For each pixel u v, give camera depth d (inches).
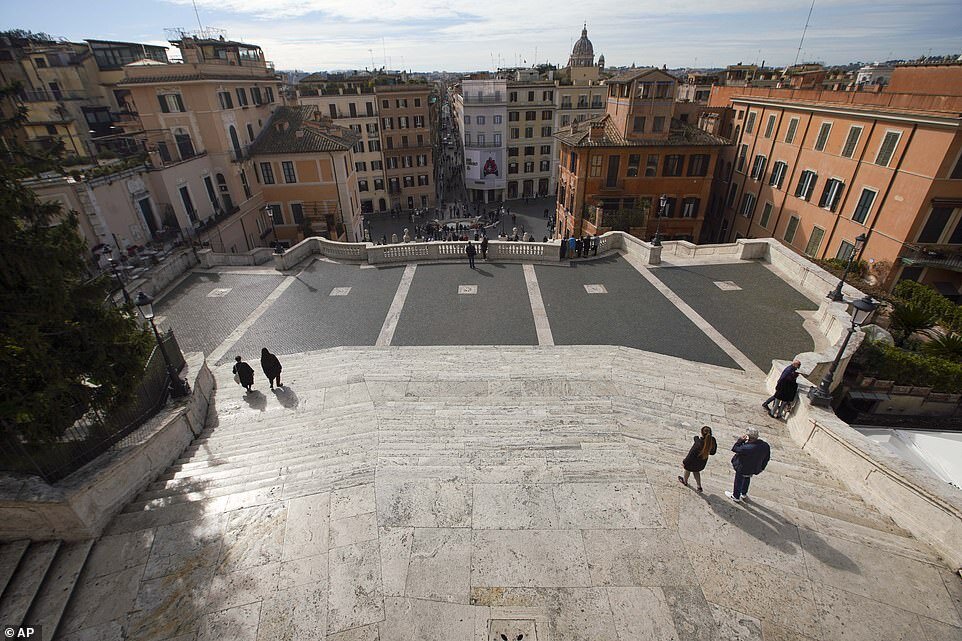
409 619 236.2
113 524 303.9
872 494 347.6
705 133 1571.1
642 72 1428.4
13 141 321.7
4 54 1520.7
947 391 639.1
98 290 342.0
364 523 290.0
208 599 250.5
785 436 453.4
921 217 1004.6
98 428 348.5
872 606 248.7
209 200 1344.7
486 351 641.0
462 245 985.5
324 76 3240.7
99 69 1678.2
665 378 554.6
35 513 285.0
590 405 481.4
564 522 291.7
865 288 909.8
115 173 1031.0
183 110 1314.0
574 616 237.5
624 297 800.9
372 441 396.5
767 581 259.1
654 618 237.5
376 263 986.1
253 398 531.8
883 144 1082.1
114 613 248.1
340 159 1558.8
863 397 636.7
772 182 1509.6
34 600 257.0
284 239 1649.9
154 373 445.7
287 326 736.3
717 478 346.0
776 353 629.3
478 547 274.4
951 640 235.0
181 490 343.0
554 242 1008.2
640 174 1563.7
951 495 296.7
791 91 1433.3
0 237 283.3
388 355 637.3
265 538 282.7
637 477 334.0
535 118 2842.0
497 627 232.1
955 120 907.4
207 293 861.8
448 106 7263.8
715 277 868.0
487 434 411.2
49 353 314.0
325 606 243.1
